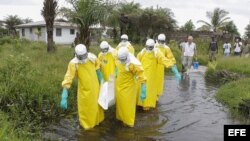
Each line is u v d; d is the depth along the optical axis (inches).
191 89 515.5
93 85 307.0
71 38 1955.0
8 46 921.5
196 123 338.0
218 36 1596.9
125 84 316.5
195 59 792.3
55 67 498.3
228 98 425.1
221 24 2082.9
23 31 2074.3
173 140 290.4
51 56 632.4
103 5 587.2
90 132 303.9
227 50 1052.5
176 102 422.9
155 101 385.7
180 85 550.0
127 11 1397.6
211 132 312.3
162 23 1455.5
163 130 315.3
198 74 697.0
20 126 297.6
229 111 381.4
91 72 306.3
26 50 826.8
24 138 264.5
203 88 527.2
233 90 449.4
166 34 1533.0
